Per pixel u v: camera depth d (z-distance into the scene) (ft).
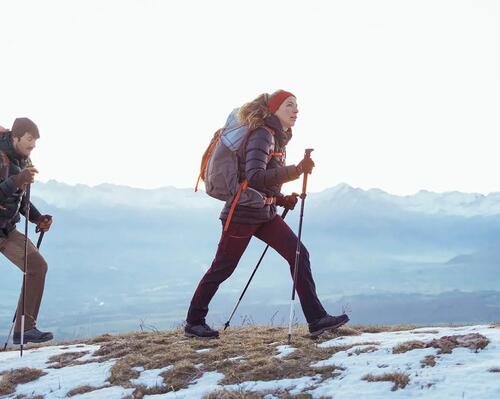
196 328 26.27
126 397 21.08
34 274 29.12
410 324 28.12
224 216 24.79
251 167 23.48
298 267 24.47
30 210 29.58
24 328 28.84
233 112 24.63
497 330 23.24
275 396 19.34
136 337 29.40
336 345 23.15
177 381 21.84
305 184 24.52
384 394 18.26
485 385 17.70
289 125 24.40
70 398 21.99
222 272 25.43
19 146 28.07
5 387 23.80
